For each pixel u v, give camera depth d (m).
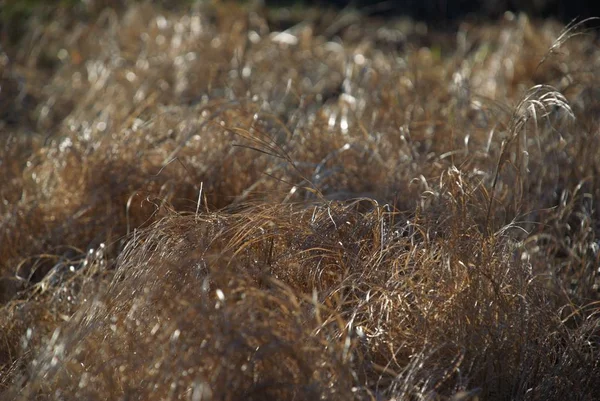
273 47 6.54
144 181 3.76
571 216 3.97
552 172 3.99
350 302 2.69
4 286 3.57
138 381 2.32
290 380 2.25
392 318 2.75
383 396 2.45
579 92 5.25
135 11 6.98
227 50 6.14
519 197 3.51
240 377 2.19
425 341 2.60
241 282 2.44
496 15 10.15
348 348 2.44
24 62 6.96
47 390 2.44
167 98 5.46
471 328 2.71
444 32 9.40
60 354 2.44
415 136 4.36
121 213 3.77
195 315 2.32
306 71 6.58
